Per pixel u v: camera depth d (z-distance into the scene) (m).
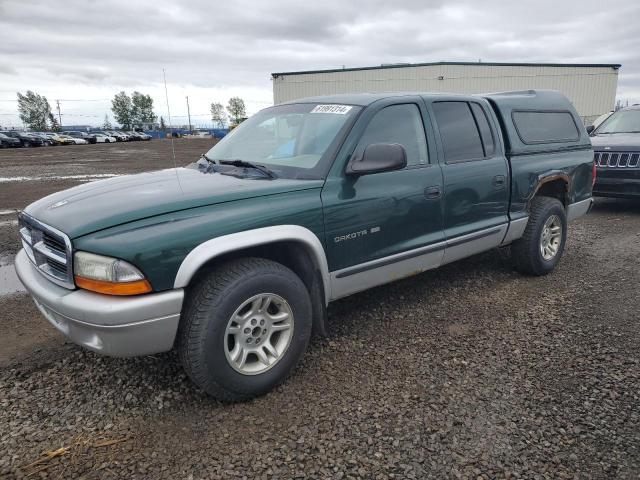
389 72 39.03
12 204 10.23
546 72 38.09
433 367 3.34
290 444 2.58
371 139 3.57
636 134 8.57
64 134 57.81
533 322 4.03
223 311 2.74
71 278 2.63
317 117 3.73
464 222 4.25
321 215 3.21
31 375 3.27
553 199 5.15
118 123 101.56
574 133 5.54
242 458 2.48
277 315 3.06
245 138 4.09
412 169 3.79
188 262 2.65
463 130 4.31
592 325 3.95
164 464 2.44
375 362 3.41
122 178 3.65
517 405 2.89
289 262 3.32
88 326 2.55
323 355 3.52
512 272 5.29
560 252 5.31
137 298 2.55
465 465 2.41
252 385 2.92
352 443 2.58
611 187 8.12
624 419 2.75
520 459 2.45
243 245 2.81
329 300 3.43
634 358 3.41
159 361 3.42
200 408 2.91
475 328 3.94
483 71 38.22
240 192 2.97
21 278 3.08
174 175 3.60
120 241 2.54
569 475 2.34
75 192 3.30
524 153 4.81
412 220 3.79
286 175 3.37
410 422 2.74
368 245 3.52
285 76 40.44
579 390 3.04
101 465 2.43
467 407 2.88
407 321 4.08
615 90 38.22
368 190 3.46
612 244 6.42
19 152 33.72
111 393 3.06
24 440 2.62
